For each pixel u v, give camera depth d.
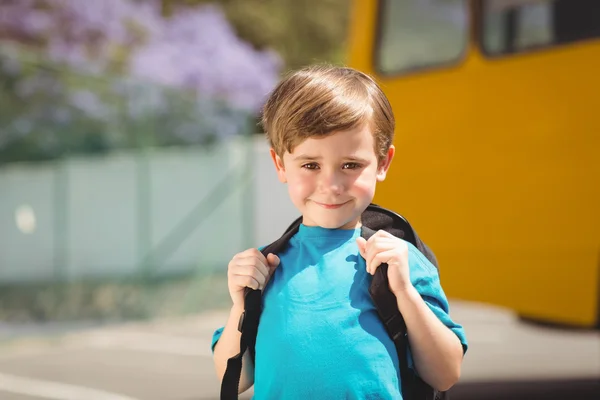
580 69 6.14
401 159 7.33
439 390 2.41
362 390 2.21
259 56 25.92
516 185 6.47
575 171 6.10
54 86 16.06
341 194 2.26
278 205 18.80
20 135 15.72
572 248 6.07
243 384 2.55
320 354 2.23
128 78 17.39
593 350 10.03
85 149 16.78
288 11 28.09
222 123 18.98
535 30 6.47
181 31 24.23
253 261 2.38
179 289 16.41
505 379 8.04
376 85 2.38
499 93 6.67
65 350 11.08
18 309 14.25
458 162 6.90
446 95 7.04
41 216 15.91
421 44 7.31
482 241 6.67
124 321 14.23
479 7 6.82
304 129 2.23
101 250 16.77
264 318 2.35
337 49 28.47
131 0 23.38
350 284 2.31
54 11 21.70
